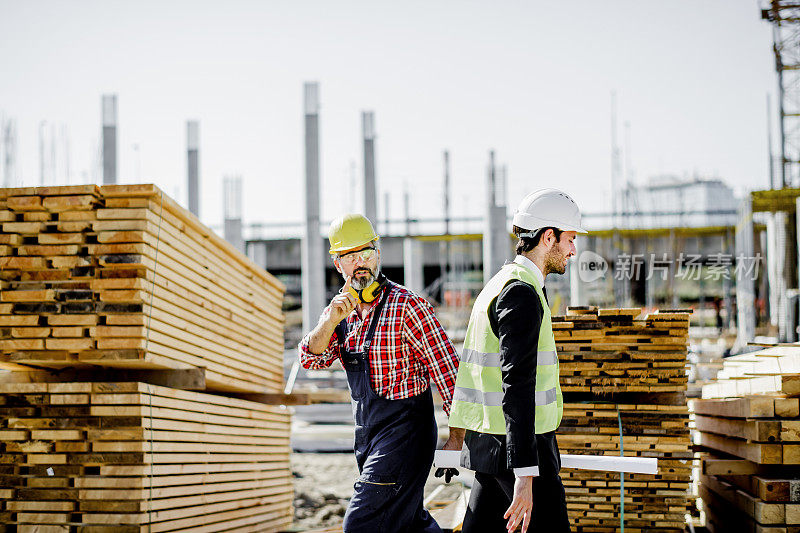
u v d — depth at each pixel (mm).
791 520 4824
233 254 6773
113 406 4918
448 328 30609
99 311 4953
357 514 4066
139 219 4938
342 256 4258
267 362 8031
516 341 3252
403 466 4074
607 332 5434
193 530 5691
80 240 4992
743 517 5230
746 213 21281
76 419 4930
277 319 8422
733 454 5672
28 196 4980
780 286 20500
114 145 26438
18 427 4961
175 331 5492
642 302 26203
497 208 26844
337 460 13562
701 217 28250
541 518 3359
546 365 3484
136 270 4973
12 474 4953
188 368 5586
